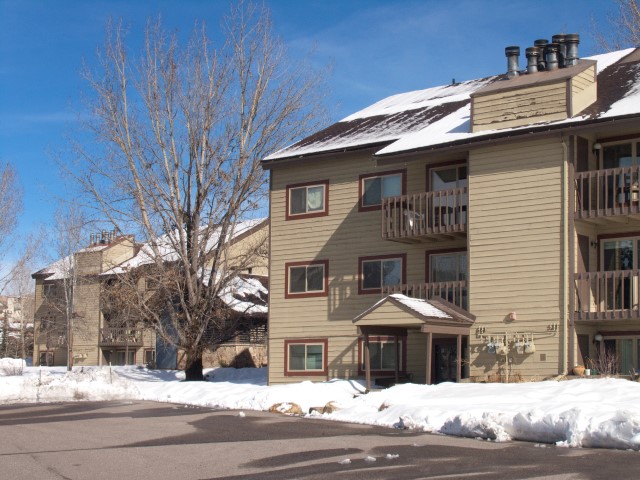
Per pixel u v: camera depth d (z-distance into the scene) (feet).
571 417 50.98
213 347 135.95
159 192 128.16
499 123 89.25
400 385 79.46
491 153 88.53
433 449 48.80
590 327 85.61
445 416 60.85
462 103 110.93
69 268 195.93
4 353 256.73
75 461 45.34
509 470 40.63
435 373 96.12
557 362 82.28
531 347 83.56
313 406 77.61
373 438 54.70
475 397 68.39
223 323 135.64
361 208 104.27
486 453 46.85
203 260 130.21
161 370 158.40
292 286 108.88
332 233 106.22
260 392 86.33
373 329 89.10
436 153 90.94
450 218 95.71
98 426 64.13
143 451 49.01
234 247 153.99
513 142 86.33
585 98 87.40
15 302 277.23
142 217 128.98
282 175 111.45
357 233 104.27
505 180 87.35
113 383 100.27
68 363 184.85
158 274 130.72
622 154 86.02
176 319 131.64
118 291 142.51
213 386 96.37
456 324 86.02
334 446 50.70
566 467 41.24
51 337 209.46
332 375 104.01
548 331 83.20
